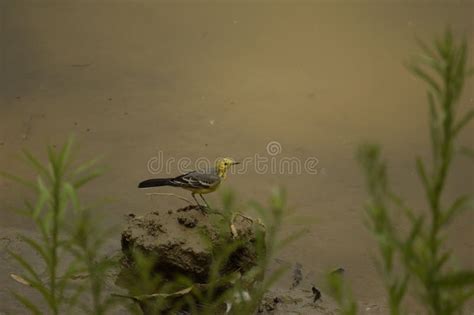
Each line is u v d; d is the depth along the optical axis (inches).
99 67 673.6
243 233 406.0
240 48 709.9
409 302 388.5
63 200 256.7
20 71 665.6
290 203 486.9
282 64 679.7
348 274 423.8
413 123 588.1
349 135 570.3
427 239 210.1
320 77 657.0
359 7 790.5
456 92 202.4
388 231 212.4
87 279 398.9
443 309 205.6
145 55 696.4
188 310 393.4
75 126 581.0
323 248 446.9
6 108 607.5
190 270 396.2
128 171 523.2
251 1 806.5
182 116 595.5
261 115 598.5
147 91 633.6
